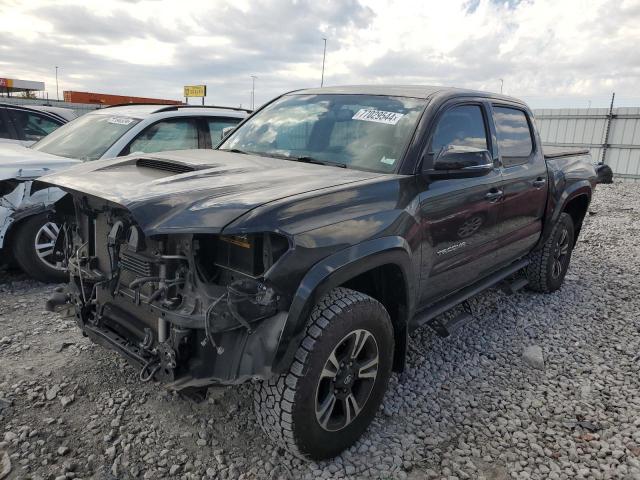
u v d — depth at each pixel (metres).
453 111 3.57
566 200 5.06
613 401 3.41
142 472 2.58
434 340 4.19
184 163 3.00
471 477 2.67
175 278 2.38
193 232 2.16
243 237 2.29
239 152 3.79
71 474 2.52
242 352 2.29
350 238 2.55
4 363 3.51
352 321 2.57
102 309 2.87
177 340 2.34
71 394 3.17
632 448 2.92
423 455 2.82
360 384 2.83
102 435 2.83
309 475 2.61
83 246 2.96
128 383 3.32
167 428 2.91
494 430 3.05
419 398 3.33
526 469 2.74
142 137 5.83
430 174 3.17
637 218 10.36
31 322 4.19
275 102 4.29
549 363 3.92
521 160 4.39
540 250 5.16
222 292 2.31
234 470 2.62
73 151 5.74
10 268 5.54
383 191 2.85
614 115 17.48
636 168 17.31
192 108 6.44
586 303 5.23
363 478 2.62
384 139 3.29
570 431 3.08
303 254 2.34
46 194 4.86
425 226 3.09
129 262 2.60
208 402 3.16
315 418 2.53
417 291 3.17
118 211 2.60
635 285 5.86
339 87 4.09
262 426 2.57
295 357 2.42
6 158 4.90
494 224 3.93
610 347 4.23
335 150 3.41
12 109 8.19
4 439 2.75
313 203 2.48
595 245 7.79
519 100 4.68
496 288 5.12
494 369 3.78
